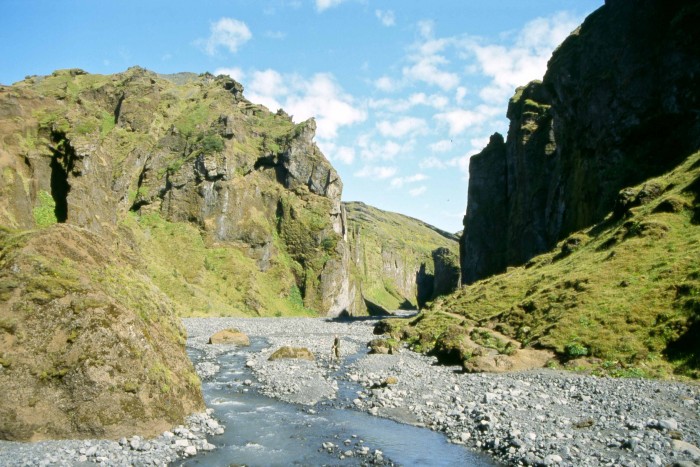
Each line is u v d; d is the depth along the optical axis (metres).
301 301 147.50
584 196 81.25
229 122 149.12
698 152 54.56
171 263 120.88
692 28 65.44
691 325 27.92
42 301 17.39
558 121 100.44
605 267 41.31
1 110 85.31
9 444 15.23
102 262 21.33
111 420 16.61
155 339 20.41
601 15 87.12
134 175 137.62
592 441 16.70
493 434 18.27
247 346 51.47
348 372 33.81
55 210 85.44
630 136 72.00
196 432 18.61
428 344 45.75
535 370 30.50
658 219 43.78
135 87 157.25
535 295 44.97
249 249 142.12
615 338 30.73
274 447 17.66
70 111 96.31
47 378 16.41
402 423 21.05
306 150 166.75
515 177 132.50
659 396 21.92
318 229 155.50
